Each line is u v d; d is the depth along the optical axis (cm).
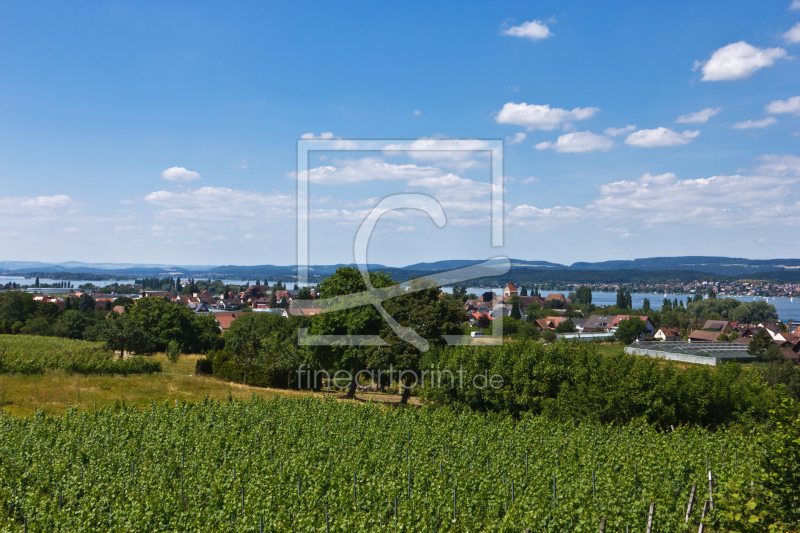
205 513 1535
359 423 2464
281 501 1580
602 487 1622
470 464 1931
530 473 1805
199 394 3588
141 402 3173
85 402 3062
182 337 8019
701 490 1645
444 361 3159
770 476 995
